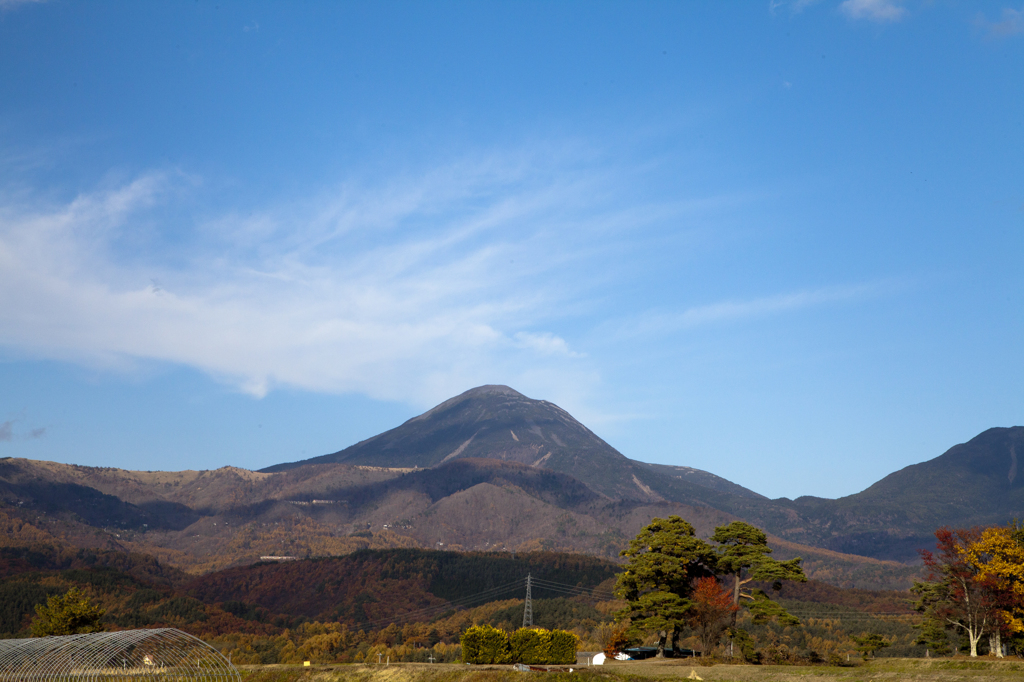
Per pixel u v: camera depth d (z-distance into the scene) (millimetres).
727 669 62938
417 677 62531
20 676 61656
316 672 66688
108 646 63406
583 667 64688
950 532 77062
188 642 66438
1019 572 70500
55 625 81438
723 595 78000
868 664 69250
